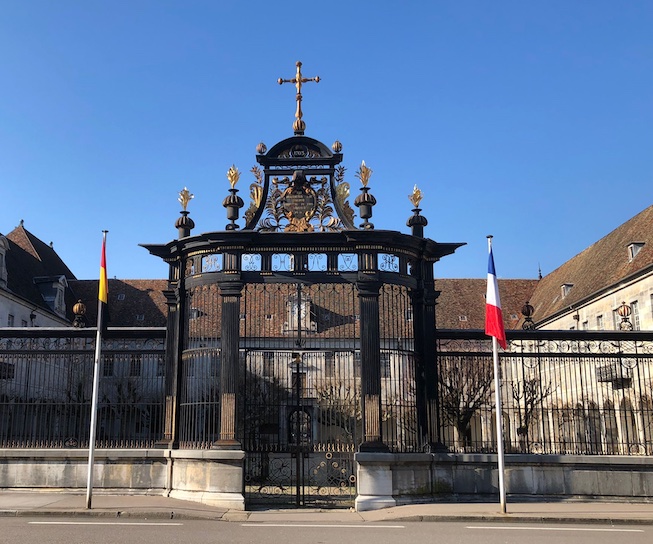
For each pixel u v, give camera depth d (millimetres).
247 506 15289
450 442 17859
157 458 16312
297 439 16266
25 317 45562
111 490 16250
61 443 16891
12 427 17031
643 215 41344
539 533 11891
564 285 47406
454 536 11352
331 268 15992
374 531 11922
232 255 16000
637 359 17125
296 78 17469
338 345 23719
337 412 19172
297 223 16328
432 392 16484
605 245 45094
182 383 16609
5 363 17672
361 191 16484
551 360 17266
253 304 26906
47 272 53156
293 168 16656
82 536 10641
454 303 54094
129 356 17375
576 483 16062
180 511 13875
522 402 27734
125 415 17000
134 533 11141
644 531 12383
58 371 19703
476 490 15953
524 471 16078
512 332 17109
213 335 16250
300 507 15352
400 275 16297
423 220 17219
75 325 18641
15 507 14102
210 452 15102
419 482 15609
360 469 15031
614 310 39000
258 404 17125
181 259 17031
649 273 35031
